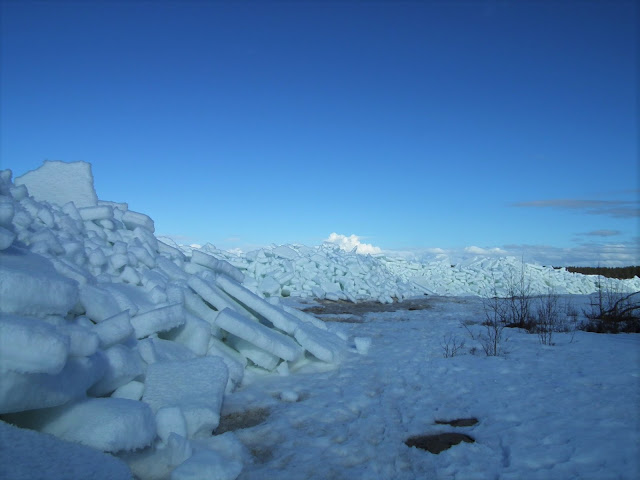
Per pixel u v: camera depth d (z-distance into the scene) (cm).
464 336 906
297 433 431
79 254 604
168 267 794
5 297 308
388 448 397
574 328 1029
